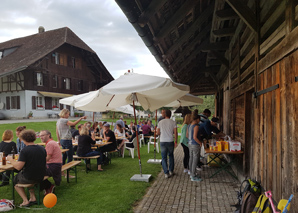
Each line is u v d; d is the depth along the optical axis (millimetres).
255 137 4133
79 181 5793
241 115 5727
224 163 7324
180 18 4898
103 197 4555
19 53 31969
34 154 4164
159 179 5883
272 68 3201
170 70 8555
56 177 4777
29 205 4297
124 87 4938
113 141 7996
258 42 3865
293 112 2477
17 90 27359
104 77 36406
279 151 2910
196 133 5633
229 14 4727
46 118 28641
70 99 8438
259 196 3008
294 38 2406
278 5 3113
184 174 6391
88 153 6809
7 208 4016
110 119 31797
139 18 4094
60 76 30688
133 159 8836
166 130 6121
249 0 4496
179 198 4504
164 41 5781
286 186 2654
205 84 14922
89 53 33438
